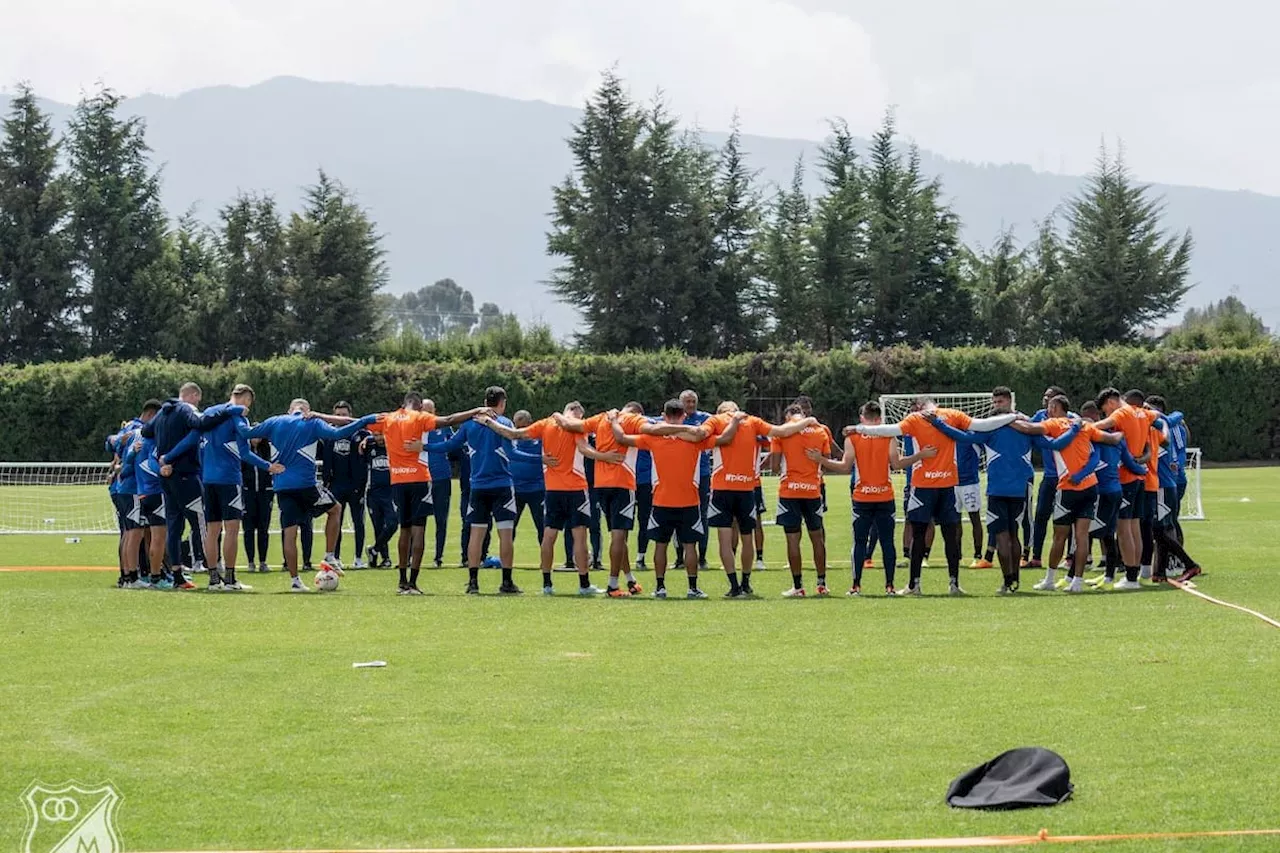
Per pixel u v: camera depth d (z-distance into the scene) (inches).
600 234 3189.0
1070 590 760.3
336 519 911.0
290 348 3117.6
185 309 3078.2
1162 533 791.1
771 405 2465.6
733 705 455.8
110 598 740.7
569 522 770.2
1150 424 773.3
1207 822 327.0
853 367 2459.4
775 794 355.3
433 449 779.4
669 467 742.5
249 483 914.7
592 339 3179.1
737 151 3336.6
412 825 331.6
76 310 3048.7
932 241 3314.5
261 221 3137.3
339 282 3105.3
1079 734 410.0
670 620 652.7
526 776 373.1
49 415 2299.5
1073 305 3253.0
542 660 541.3
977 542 920.9
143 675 511.2
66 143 3095.5
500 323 3208.7
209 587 794.2
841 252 3208.7
